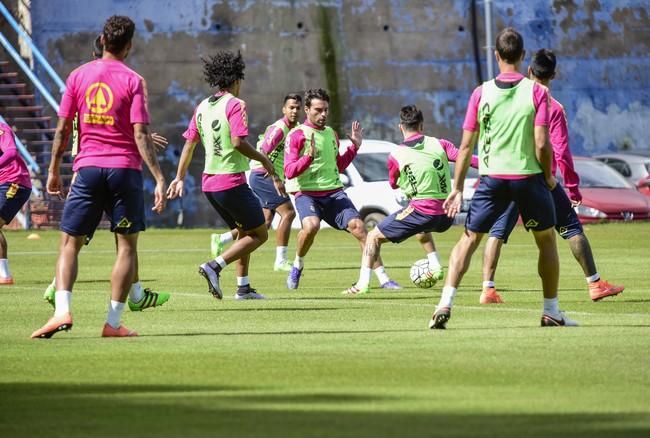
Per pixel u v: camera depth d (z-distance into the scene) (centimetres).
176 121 12088
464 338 3106
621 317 3644
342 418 2062
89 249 7644
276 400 2244
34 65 11894
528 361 2692
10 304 4181
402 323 3522
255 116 12375
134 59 12081
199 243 8425
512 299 4306
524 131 3145
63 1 11969
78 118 3128
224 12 12288
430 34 12825
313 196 4884
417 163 4650
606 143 13275
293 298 4444
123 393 2339
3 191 5044
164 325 3512
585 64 13212
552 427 1975
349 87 12600
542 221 3212
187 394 2320
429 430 1953
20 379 2508
